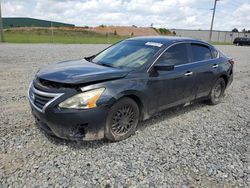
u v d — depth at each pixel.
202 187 3.10
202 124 5.13
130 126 4.23
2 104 5.62
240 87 8.91
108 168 3.36
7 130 4.31
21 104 5.68
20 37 34.91
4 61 11.62
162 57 4.63
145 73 4.27
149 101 4.39
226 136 4.60
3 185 2.93
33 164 3.36
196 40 5.70
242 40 47.88
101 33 58.09
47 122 3.67
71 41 31.16
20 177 3.09
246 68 13.91
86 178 3.13
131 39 5.45
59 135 3.69
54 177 3.12
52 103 3.52
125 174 3.25
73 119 3.50
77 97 3.49
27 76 8.58
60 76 3.73
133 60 4.54
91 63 4.67
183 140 4.32
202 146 4.14
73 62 4.75
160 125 4.92
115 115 3.93
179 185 3.10
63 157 3.57
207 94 6.04
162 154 3.80
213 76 5.92
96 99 3.58
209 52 6.02
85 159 3.55
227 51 27.14
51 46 21.73
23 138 4.05
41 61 12.03
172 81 4.73
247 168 3.55
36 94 3.79
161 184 3.10
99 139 3.89
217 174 3.38
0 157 3.48
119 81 3.89
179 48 5.10
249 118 5.66
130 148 3.92
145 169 3.38
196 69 5.32
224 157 3.82
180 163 3.58
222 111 6.04
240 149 4.11
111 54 5.02
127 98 4.02
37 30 53.09
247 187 3.15
